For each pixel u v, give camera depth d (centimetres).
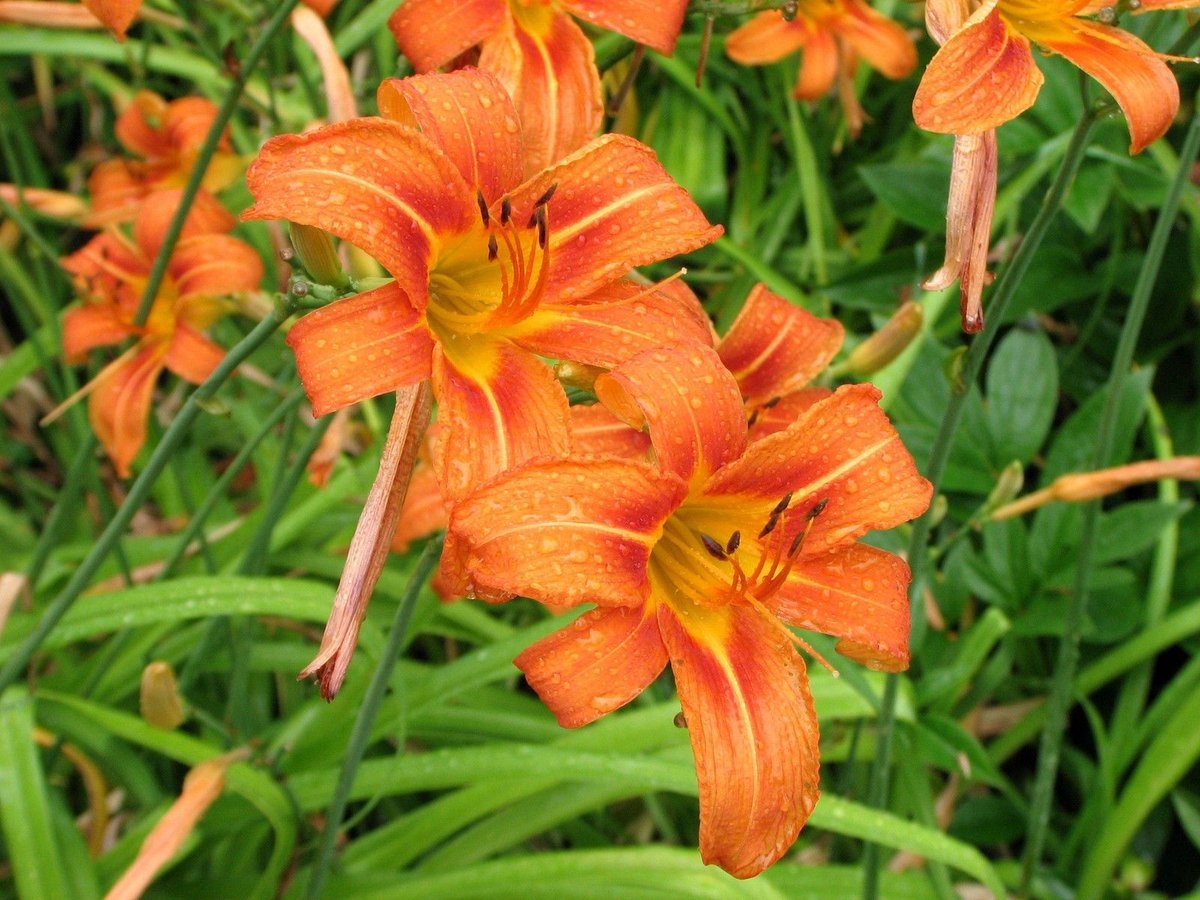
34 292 72
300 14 44
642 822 63
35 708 50
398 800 62
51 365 69
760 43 64
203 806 42
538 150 40
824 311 71
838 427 36
